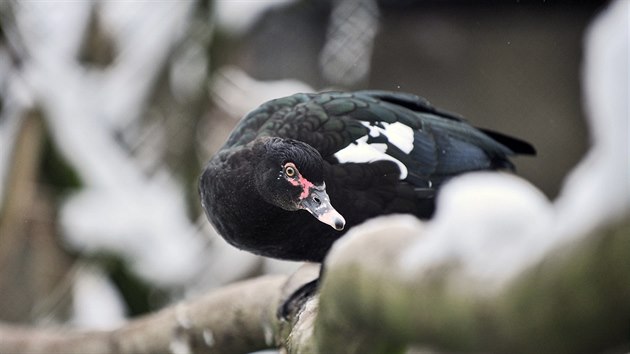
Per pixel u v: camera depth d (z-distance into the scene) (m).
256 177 7.05
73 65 12.98
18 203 12.09
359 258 2.82
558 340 2.16
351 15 17.97
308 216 7.14
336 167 7.31
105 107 13.13
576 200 2.09
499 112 17.02
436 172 7.62
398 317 2.61
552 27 16.52
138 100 13.20
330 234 7.31
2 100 12.48
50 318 12.27
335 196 7.31
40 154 12.33
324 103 7.67
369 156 7.37
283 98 7.94
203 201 7.56
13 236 12.11
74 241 12.38
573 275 2.08
